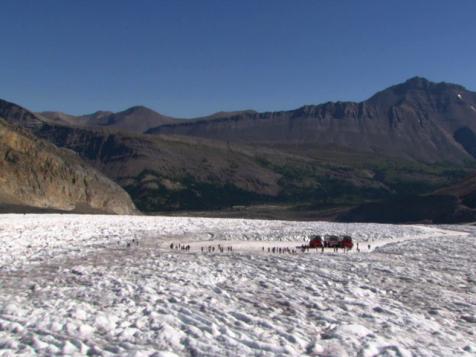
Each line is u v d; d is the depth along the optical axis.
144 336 15.81
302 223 88.06
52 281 25.23
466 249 46.00
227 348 14.97
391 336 16.98
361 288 25.05
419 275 29.84
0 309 18.58
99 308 19.30
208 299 21.25
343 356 14.65
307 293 23.47
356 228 76.56
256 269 30.27
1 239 45.69
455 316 20.38
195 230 67.56
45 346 14.47
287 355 14.45
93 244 46.12
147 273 27.58
